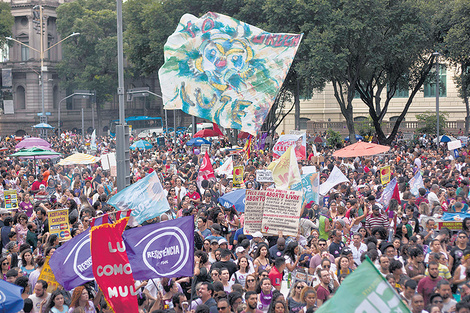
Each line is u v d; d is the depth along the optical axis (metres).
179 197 17.84
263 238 12.25
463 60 40.53
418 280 9.80
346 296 5.61
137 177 21.58
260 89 20.42
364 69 45.03
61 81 82.38
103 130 91.25
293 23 39.00
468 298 7.63
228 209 14.91
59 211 12.44
